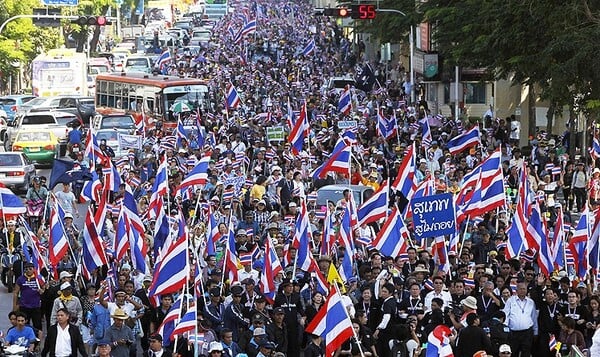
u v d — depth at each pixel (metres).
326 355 31.36
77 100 107.81
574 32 62.62
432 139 72.94
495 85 95.81
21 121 86.69
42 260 40.44
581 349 34.31
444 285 37.31
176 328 32.12
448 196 39.44
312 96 106.38
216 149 65.88
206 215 47.59
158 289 34.22
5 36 133.88
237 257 40.88
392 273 37.91
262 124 84.69
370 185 55.38
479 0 77.19
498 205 43.59
